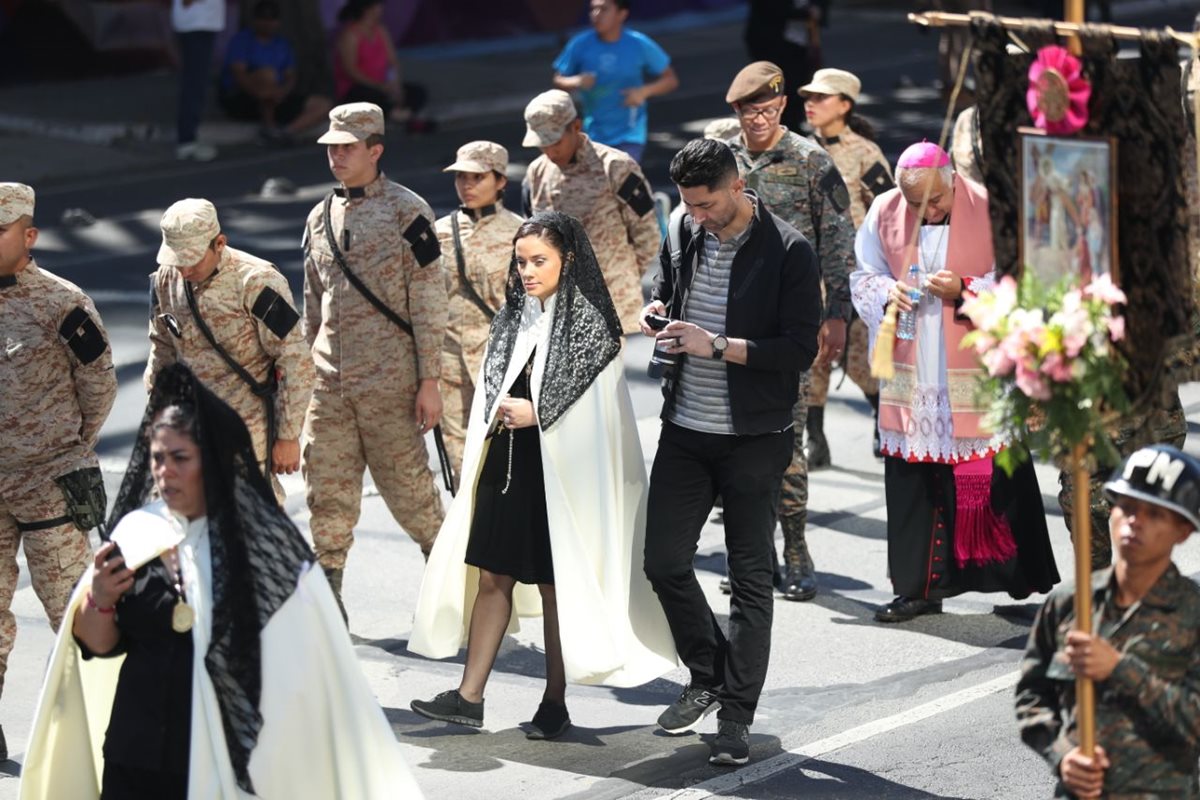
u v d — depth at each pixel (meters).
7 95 73.19
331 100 67.06
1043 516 23.38
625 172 27.62
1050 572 23.52
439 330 22.92
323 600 14.80
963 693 21.70
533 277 19.83
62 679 14.98
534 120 27.31
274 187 56.69
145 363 37.97
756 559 19.67
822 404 29.75
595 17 40.09
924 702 21.48
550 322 20.02
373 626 24.28
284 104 65.50
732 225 19.84
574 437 19.86
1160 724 13.19
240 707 14.38
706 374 19.80
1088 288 13.14
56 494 19.84
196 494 14.55
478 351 25.89
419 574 26.34
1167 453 13.16
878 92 72.31
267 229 51.06
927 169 22.67
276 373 21.77
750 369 19.53
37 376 19.72
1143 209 13.33
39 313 19.67
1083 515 13.21
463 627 21.14
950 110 14.13
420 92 67.56
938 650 23.22
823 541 27.47
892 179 28.09
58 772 15.20
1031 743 13.91
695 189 19.34
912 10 99.94
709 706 20.23
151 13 77.75
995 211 14.11
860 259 23.83
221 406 14.54
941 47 61.38
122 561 14.46
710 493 20.08
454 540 20.45
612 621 20.09
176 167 61.91
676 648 20.42
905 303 22.75
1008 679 22.09
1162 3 100.19
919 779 19.27
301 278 45.22
